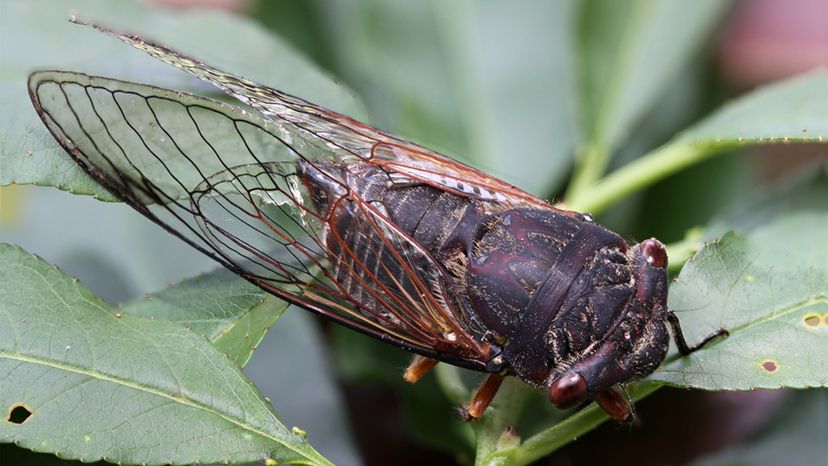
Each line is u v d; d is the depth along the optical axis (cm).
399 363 21
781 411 20
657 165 20
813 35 24
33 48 20
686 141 20
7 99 19
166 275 21
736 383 18
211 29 20
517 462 19
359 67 22
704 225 22
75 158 19
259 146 20
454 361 19
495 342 19
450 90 22
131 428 18
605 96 21
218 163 19
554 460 21
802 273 19
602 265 19
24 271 18
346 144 20
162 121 19
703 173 22
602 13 21
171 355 18
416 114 22
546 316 19
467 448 21
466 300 19
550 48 22
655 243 19
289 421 21
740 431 22
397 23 22
